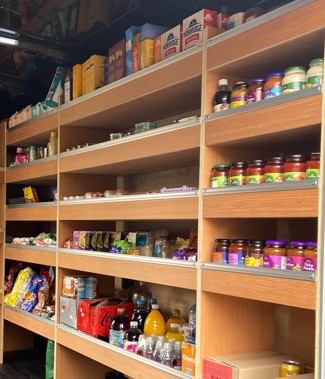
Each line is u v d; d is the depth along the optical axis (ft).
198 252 8.07
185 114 11.10
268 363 7.70
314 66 6.54
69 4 11.37
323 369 6.02
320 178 6.13
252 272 7.04
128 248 10.61
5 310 16.02
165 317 11.47
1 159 16.66
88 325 11.35
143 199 9.59
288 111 6.65
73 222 13.16
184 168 11.28
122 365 9.86
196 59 8.37
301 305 6.27
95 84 11.64
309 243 6.43
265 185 6.91
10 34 12.92
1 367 15.03
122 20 11.84
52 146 13.70
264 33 7.07
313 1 6.37
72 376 12.93
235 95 7.68
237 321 8.33
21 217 15.25
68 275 12.87
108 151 10.82
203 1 10.19
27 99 17.38
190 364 8.19
